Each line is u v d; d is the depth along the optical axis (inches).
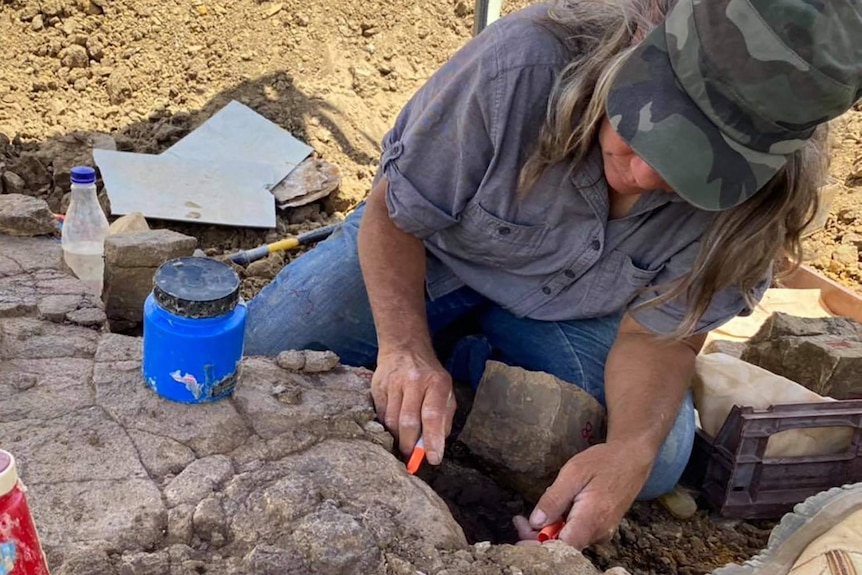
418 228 85.8
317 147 165.8
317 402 77.0
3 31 169.0
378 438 74.8
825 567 67.6
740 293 82.7
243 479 66.5
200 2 181.6
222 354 72.1
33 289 90.7
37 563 46.4
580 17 75.0
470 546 65.9
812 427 91.1
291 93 174.1
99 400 73.0
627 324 89.4
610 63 69.1
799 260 78.1
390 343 81.7
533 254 87.3
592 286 89.0
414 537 64.6
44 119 161.3
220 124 162.1
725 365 98.9
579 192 79.8
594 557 85.8
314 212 154.7
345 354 101.3
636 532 90.2
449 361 102.9
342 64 183.0
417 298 87.0
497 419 83.9
